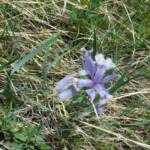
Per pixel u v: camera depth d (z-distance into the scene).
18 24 0.87
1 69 0.76
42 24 0.89
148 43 0.92
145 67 0.87
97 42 0.88
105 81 0.70
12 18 0.87
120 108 0.81
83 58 0.72
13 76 0.79
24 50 0.84
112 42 0.89
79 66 0.84
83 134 0.75
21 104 0.77
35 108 0.77
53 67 0.83
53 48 0.86
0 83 0.79
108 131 0.75
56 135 0.75
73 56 0.86
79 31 0.90
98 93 0.71
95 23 0.91
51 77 0.82
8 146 0.71
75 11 0.91
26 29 0.88
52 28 0.89
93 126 0.75
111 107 0.80
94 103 0.73
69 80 0.69
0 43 0.84
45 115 0.77
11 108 0.74
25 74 0.80
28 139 0.72
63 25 0.91
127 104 0.82
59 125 0.76
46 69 0.79
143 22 0.95
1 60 0.81
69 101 0.77
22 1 0.89
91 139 0.76
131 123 0.78
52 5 0.91
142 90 0.84
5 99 0.77
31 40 0.85
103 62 0.70
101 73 0.69
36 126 0.75
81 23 0.90
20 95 0.78
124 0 0.97
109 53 0.89
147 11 0.96
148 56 0.88
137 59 0.89
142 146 0.75
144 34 0.93
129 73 0.84
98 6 0.92
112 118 0.79
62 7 0.93
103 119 0.78
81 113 0.77
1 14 0.87
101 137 0.76
